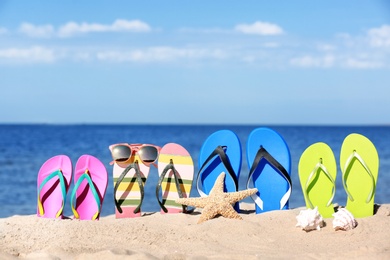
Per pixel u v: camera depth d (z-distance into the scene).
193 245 1.80
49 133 24.23
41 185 2.16
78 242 1.81
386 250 1.72
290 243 1.83
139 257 1.63
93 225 1.94
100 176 2.16
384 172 5.82
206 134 22.91
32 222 1.98
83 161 2.17
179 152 2.20
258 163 2.18
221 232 1.91
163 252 1.75
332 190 2.10
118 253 1.65
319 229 1.92
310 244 1.82
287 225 1.97
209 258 1.66
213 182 2.20
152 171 5.05
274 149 2.20
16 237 1.85
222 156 2.17
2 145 11.95
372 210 2.08
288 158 2.19
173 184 2.18
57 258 1.66
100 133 24.44
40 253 1.69
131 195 2.17
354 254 1.68
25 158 8.05
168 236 1.87
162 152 2.20
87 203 2.16
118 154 2.16
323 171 2.12
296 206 3.54
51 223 1.97
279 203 2.17
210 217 2.03
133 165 2.16
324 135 21.45
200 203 2.05
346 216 1.92
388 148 10.88
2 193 4.45
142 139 16.73
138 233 1.88
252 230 1.92
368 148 2.11
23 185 4.98
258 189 2.17
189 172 2.19
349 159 2.11
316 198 2.11
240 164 2.20
